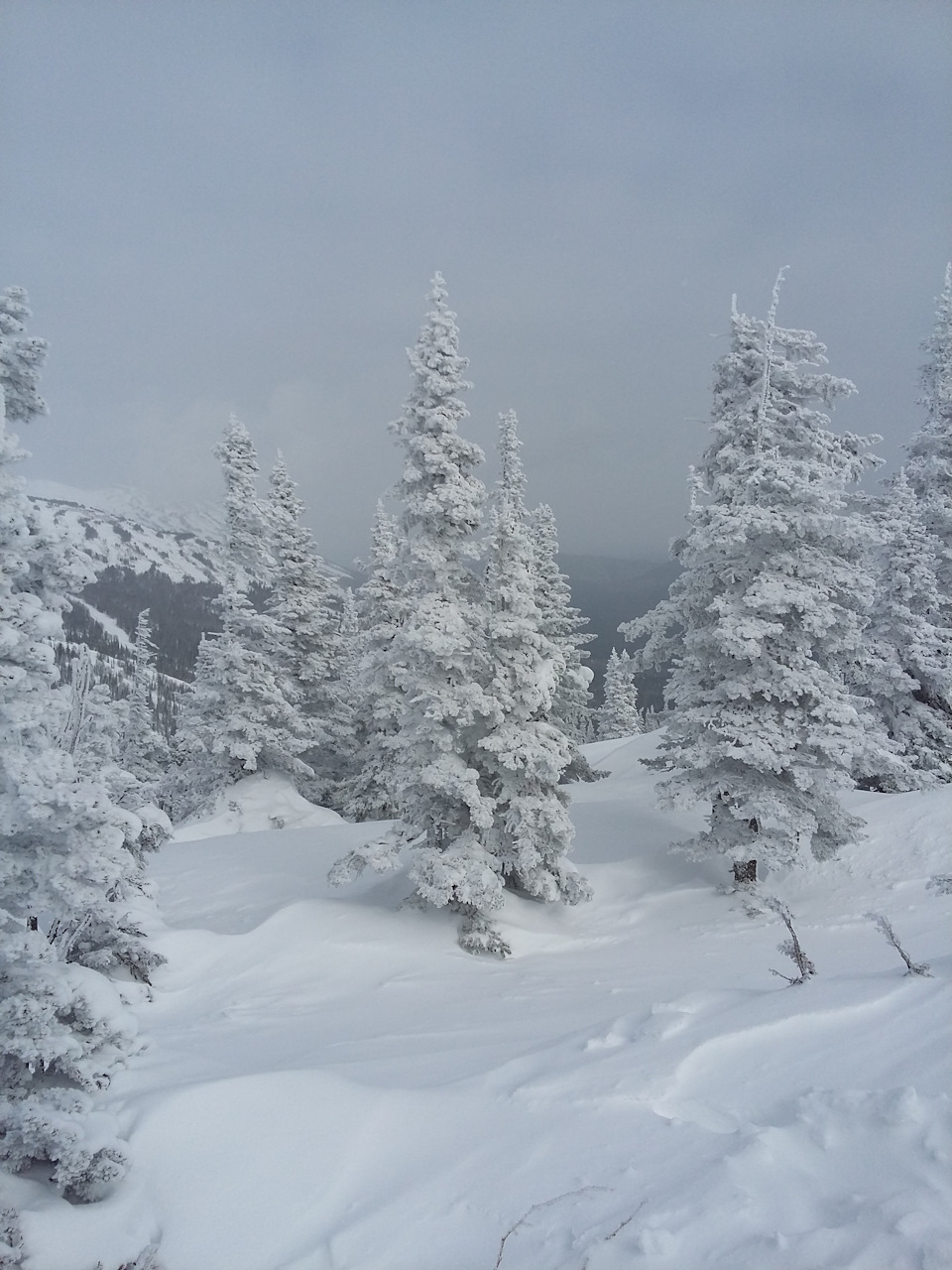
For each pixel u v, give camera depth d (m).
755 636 17.83
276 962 14.82
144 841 12.17
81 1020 8.25
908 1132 4.99
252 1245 5.81
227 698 31.70
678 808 18.56
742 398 20.00
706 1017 7.92
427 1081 7.97
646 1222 4.83
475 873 16.23
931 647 27.92
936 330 30.39
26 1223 5.91
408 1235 5.53
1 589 8.85
